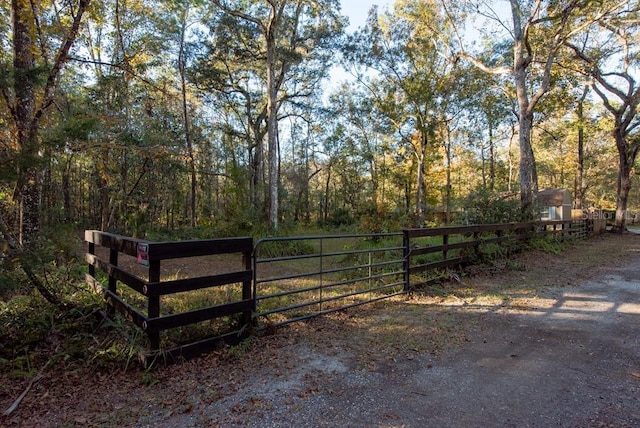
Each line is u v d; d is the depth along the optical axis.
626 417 2.57
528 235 10.86
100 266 4.50
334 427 2.44
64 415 2.60
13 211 4.44
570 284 6.89
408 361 3.53
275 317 4.83
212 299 5.55
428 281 6.59
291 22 20.69
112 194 15.24
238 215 15.39
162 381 3.08
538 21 12.92
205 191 29.44
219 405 2.72
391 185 34.50
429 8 17.41
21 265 3.83
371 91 26.09
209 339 3.63
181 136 19.34
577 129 24.00
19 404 2.73
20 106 4.88
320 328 4.45
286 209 28.39
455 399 2.82
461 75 20.64
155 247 3.27
